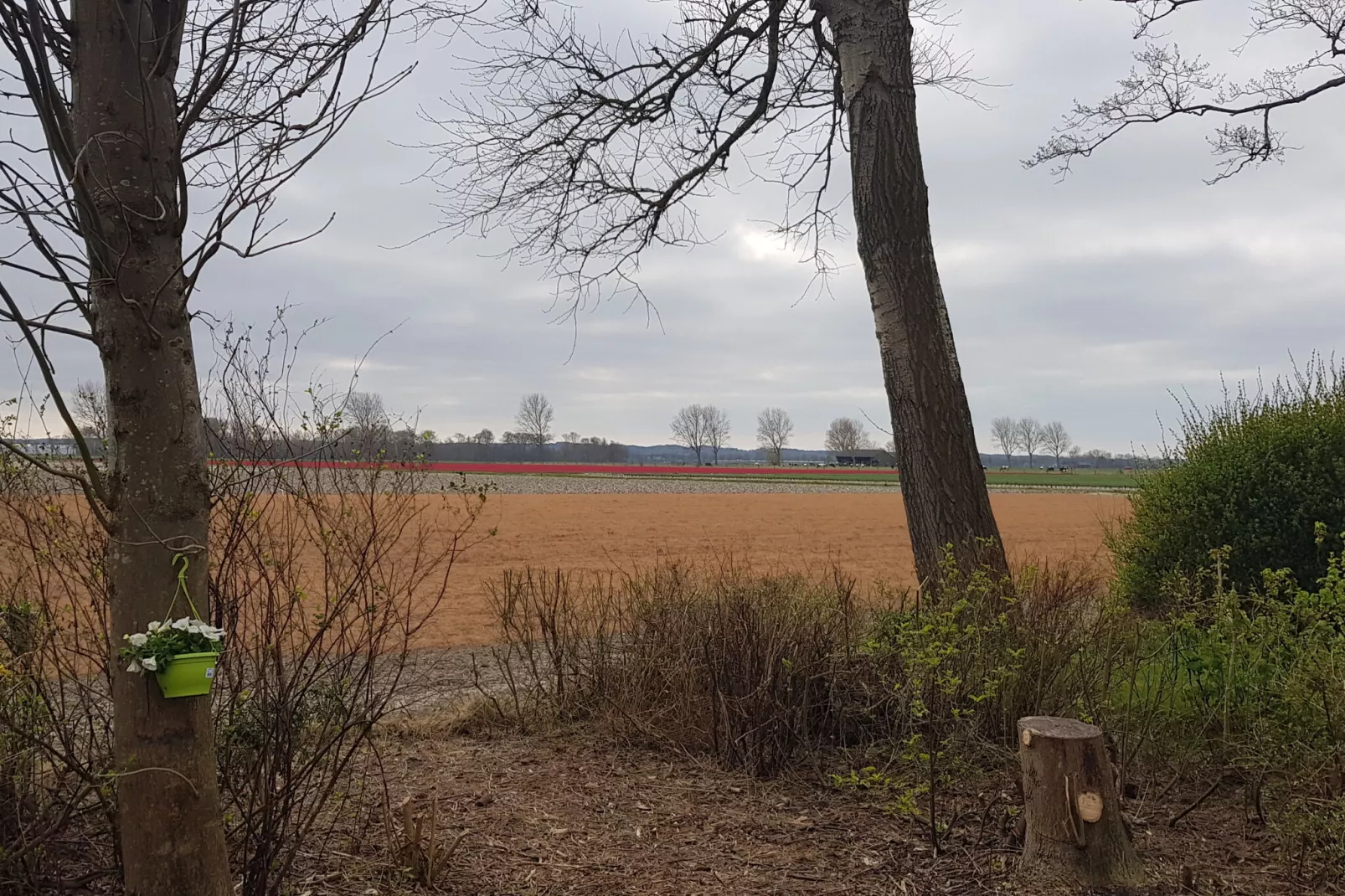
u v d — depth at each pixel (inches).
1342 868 146.3
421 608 517.0
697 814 177.6
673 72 334.3
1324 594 177.8
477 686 252.2
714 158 352.2
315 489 133.1
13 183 88.4
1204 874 147.9
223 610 127.6
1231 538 320.8
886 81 257.4
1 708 115.9
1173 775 189.8
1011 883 143.7
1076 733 146.3
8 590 120.3
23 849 117.6
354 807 165.2
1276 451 320.8
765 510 1657.2
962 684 182.5
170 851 92.1
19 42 83.3
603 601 262.7
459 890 141.3
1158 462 371.2
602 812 178.2
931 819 157.3
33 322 86.3
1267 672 181.2
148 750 91.8
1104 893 139.2
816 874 149.9
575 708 247.9
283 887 136.1
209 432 124.3
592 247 361.4
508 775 201.0
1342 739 155.6
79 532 120.6
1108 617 204.8
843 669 211.3
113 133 90.8
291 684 128.6
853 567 765.3
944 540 242.4
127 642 90.4
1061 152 369.1
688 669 219.1
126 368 91.6
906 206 253.9
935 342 250.8
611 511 1576.0
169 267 93.9
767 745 199.2
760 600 219.1
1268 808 168.1
